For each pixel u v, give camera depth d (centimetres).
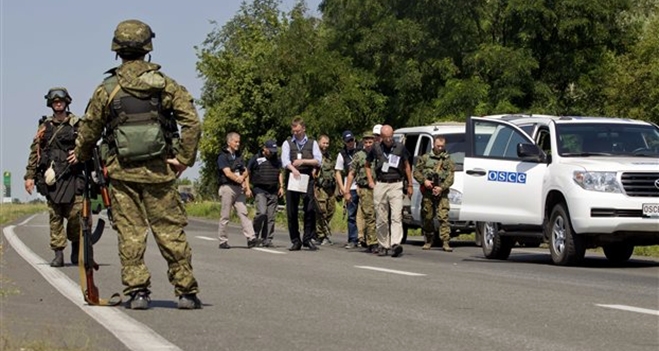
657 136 1825
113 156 988
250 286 1284
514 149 1828
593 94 5597
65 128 1576
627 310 1038
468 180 1841
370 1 5797
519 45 5516
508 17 5469
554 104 5344
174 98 980
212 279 1381
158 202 1002
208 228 3534
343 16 5959
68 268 1559
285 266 1620
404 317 984
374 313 1014
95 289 1064
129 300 1034
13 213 6353
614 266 1728
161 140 980
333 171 2388
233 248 2147
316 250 2114
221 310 1030
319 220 2378
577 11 5338
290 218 2097
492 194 1823
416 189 2448
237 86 6806
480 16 5675
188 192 8781
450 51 5662
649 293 1216
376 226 1969
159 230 1012
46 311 1014
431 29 5662
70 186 1577
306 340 838
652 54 4594
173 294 1174
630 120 1862
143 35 991
